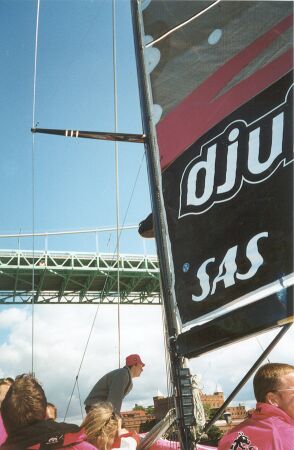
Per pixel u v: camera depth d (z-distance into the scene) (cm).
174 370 292
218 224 304
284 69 301
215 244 302
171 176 346
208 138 333
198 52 361
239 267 284
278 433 228
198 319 296
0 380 397
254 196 290
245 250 284
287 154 280
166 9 389
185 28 374
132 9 411
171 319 311
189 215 323
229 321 264
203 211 316
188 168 337
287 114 289
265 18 327
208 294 295
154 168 356
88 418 299
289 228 265
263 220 280
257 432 231
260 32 328
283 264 263
